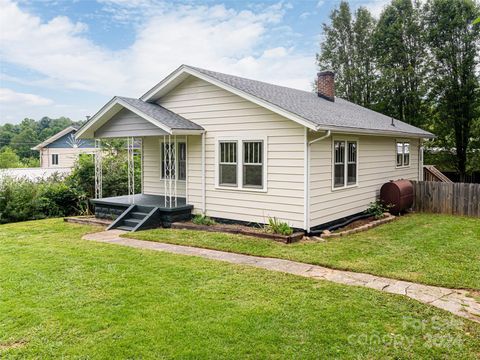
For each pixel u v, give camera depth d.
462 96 21.78
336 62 27.36
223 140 10.55
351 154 11.20
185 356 3.71
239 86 10.20
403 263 6.86
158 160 13.09
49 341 4.02
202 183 11.10
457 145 22.72
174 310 4.74
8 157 38.31
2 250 8.06
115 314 4.65
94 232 10.30
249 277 6.04
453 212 13.25
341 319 4.47
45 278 6.04
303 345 3.89
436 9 22.52
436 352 3.74
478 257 7.30
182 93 11.43
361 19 26.55
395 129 13.09
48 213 13.82
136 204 11.40
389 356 3.68
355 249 7.89
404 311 4.70
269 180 9.71
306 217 9.13
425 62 23.25
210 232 9.71
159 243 8.70
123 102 11.06
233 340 4.00
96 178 13.41
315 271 6.45
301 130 9.06
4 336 4.14
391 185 12.80
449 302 5.04
